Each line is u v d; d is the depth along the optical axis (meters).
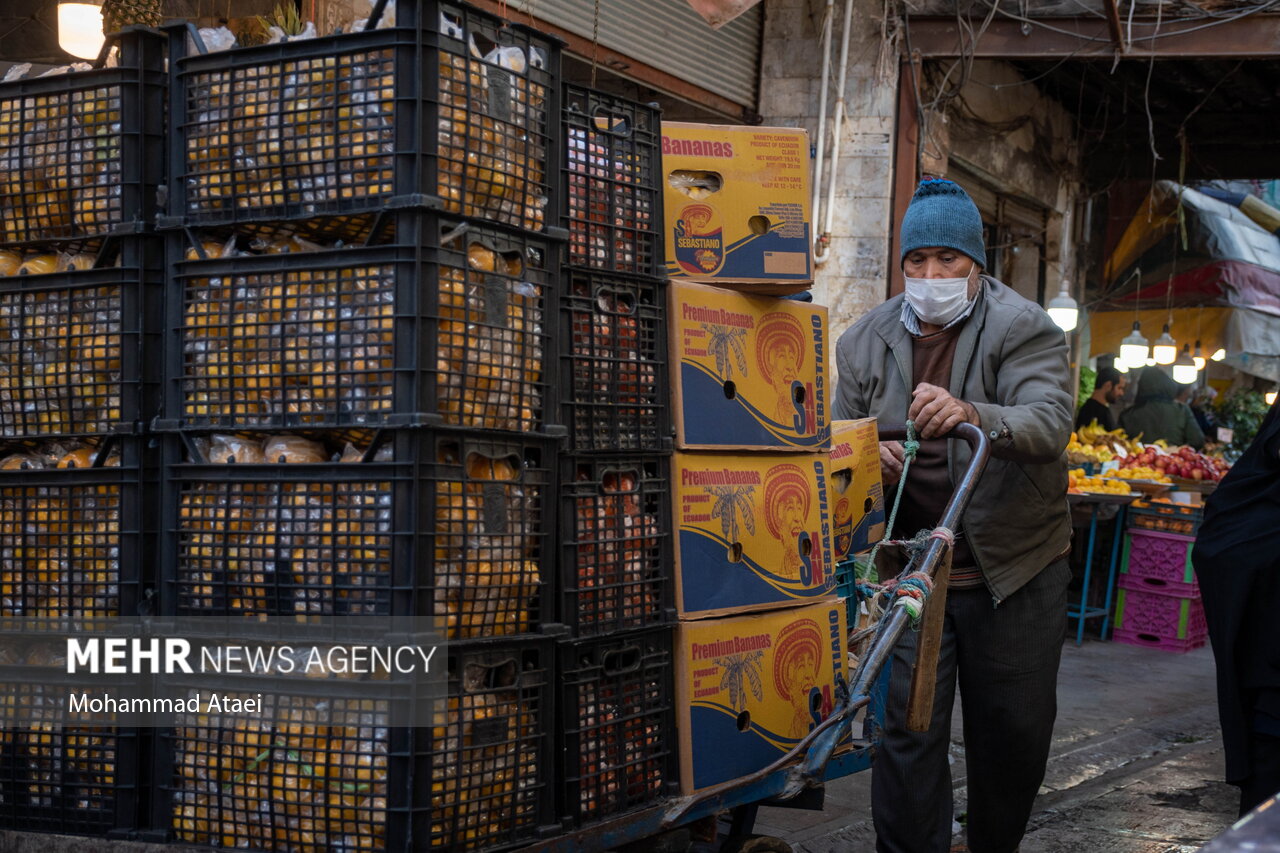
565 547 2.39
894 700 2.98
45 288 2.36
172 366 2.25
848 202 8.48
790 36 8.50
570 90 2.48
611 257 2.56
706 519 2.70
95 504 2.32
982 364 3.12
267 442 2.19
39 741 2.33
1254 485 3.20
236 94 2.20
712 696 2.67
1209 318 13.56
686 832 2.77
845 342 3.46
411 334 2.05
